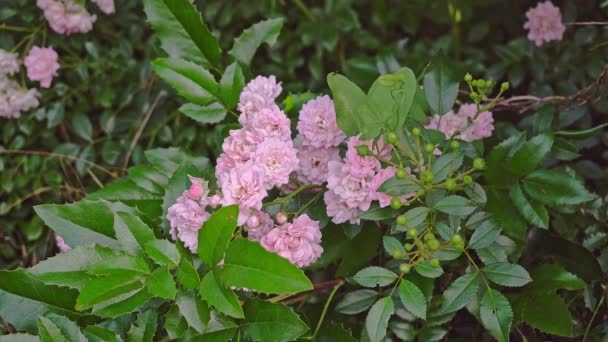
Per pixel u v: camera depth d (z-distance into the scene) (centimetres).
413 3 102
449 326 75
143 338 63
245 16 100
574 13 93
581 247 73
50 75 100
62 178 102
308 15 100
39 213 65
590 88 79
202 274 63
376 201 66
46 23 102
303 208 67
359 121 64
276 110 66
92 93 102
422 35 105
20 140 102
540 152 68
